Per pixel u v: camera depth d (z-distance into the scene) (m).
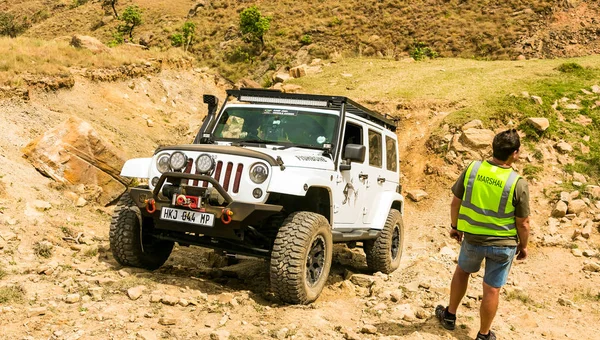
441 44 42.41
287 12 52.75
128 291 5.17
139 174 5.91
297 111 6.62
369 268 7.69
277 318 5.07
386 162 7.96
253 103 7.00
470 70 22.38
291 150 6.26
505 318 6.12
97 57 17.17
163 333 4.44
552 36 40.44
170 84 18.27
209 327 4.69
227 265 7.42
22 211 7.51
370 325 5.09
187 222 5.43
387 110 17.20
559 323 6.29
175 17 66.12
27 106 11.60
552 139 14.18
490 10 45.66
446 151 13.88
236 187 5.45
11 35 76.81
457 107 16.44
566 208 11.03
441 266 8.31
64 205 8.49
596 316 6.76
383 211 7.47
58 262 6.17
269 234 6.00
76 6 86.19
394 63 26.72
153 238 6.47
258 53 46.78
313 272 5.69
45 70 13.86
